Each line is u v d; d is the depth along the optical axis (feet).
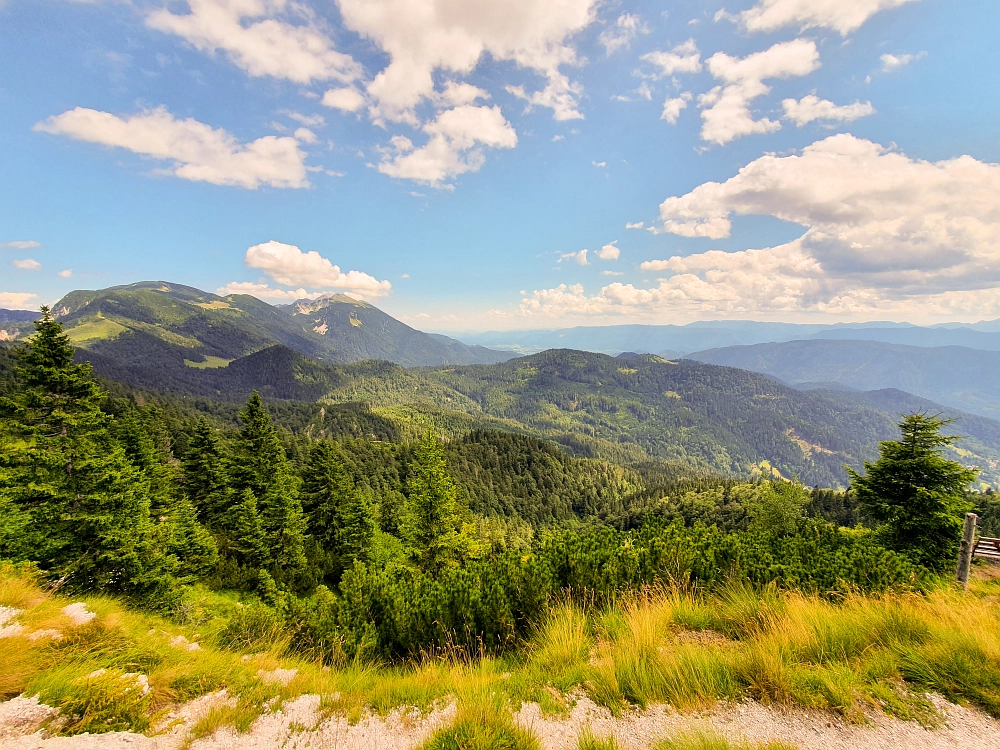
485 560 28.37
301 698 16.31
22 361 48.26
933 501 45.68
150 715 14.02
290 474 93.35
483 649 20.47
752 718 13.01
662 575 25.13
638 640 17.35
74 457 48.24
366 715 15.11
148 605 39.96
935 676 14.37
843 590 22.49
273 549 78.38
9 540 41.98
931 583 23.76
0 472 43.37
